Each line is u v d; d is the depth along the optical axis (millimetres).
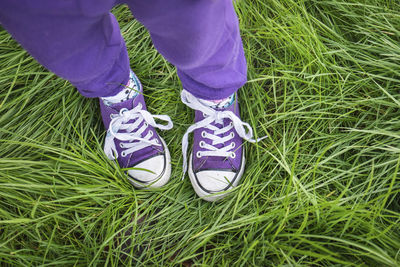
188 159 1119
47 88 1145
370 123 1034
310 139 1007
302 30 1102
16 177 972
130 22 1220
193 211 1053
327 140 1033
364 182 919
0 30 1173
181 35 596
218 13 590
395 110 1041
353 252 869
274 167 1014
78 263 979
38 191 992
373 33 1093
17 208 1008
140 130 1035
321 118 1000
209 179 1007
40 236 939
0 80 1092
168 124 1082
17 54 1149
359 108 1022
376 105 1034
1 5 445
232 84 850
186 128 1147
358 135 1001
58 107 1135
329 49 1125
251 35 1152
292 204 956
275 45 1188
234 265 939
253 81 1106
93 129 1151
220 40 687
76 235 1036
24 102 1111
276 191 978
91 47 628
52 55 579
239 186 1002
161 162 1042
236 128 1009
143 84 1200
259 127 1097
